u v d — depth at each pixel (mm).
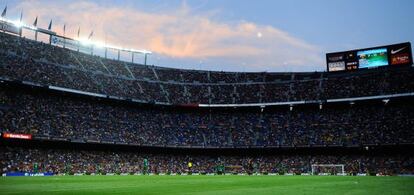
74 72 92062
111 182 42344
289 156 91250
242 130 96875
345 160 86125
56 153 78062
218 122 100312
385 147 85188
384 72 96625
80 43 104562
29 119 76750
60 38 100500
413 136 81875
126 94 95500
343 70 98125
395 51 92625
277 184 40219
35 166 69375
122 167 83875
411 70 93812
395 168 79875
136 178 54875
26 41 91062
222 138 94375
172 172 87312
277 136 93062
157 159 90625
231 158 93312
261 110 102562
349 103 94938
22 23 90938
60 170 73938
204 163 92250
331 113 96688
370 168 81750
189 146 91312
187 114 102375
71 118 84062
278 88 103812
